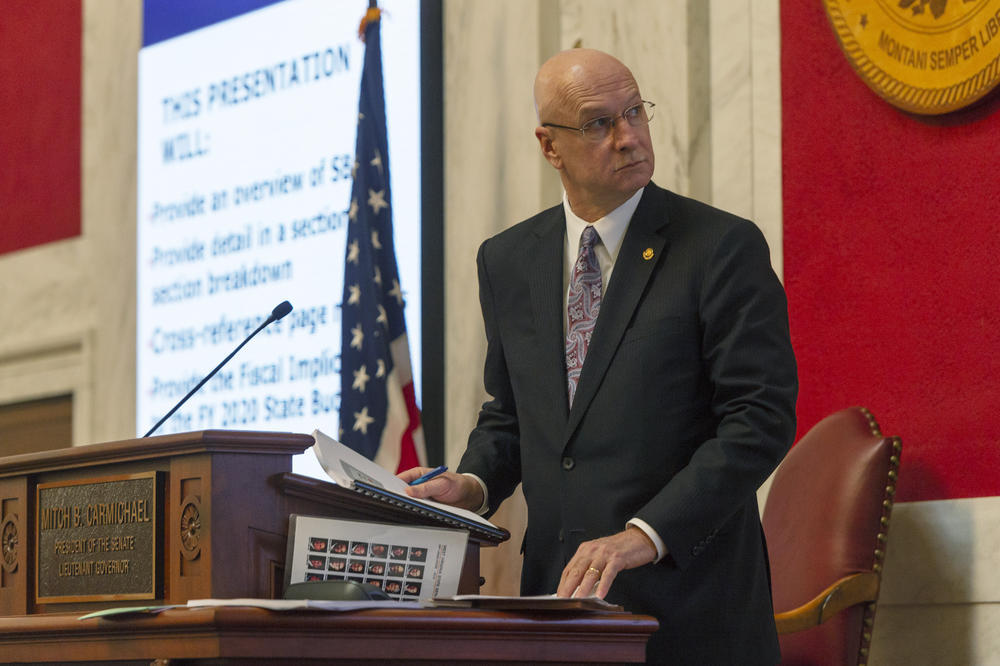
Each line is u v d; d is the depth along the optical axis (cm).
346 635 243
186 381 870
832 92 579
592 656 272
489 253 398
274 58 846
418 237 750
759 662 340
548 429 363
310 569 276
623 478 347
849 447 515
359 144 732
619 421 349
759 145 604
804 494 522
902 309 545
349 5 808
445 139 746
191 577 274
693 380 350
